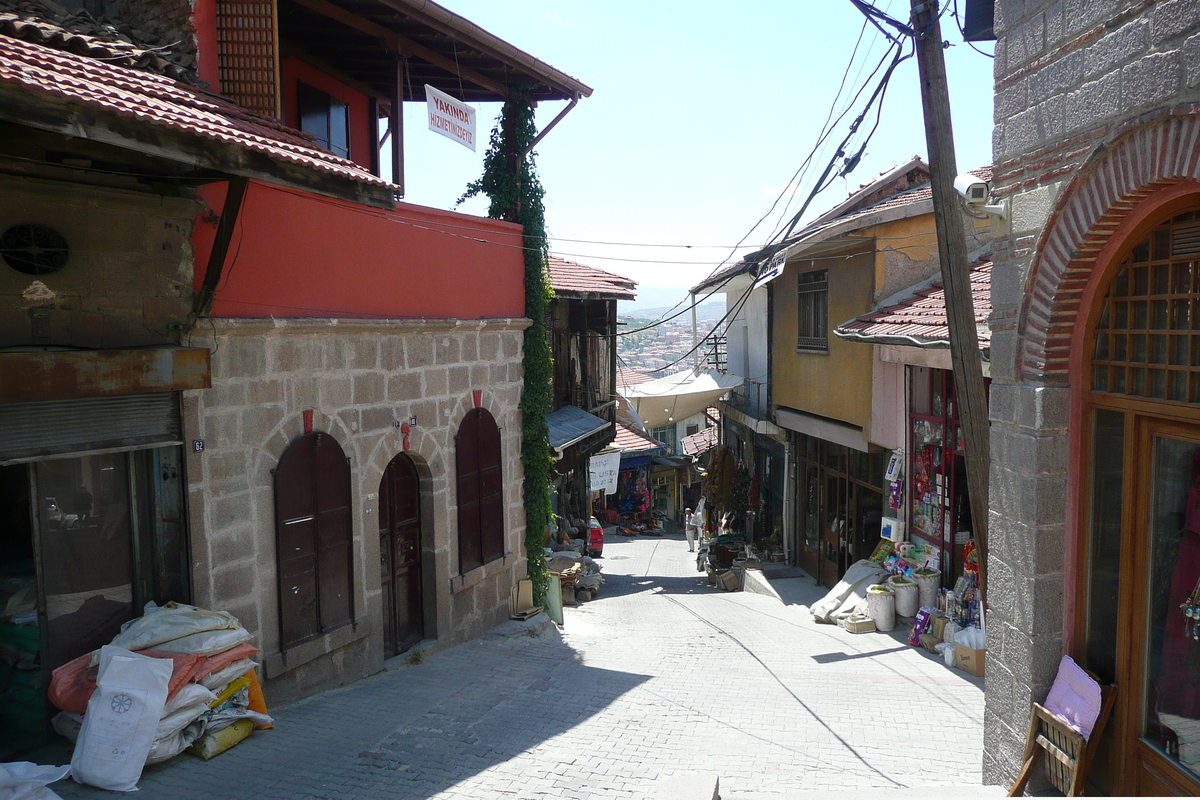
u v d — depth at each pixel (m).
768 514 21.58
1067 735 5.00
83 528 6.57
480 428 11.34
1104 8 4.54
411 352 9.86
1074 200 4.90
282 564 7.98
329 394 8.60
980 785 5.88
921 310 11.34
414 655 9.98
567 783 5.97
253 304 7.74
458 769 6.26
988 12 7.53
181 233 7.08
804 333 16.53
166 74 6.86
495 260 11.66
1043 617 5.34
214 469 7.35
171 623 6.50
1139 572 4.82
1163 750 4.66
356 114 14.00
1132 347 4.88
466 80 13.38
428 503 10.42
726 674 9.57
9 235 6.05
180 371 6.83
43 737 6.29
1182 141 3.98
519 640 11.41
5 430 5.93
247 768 6.11
